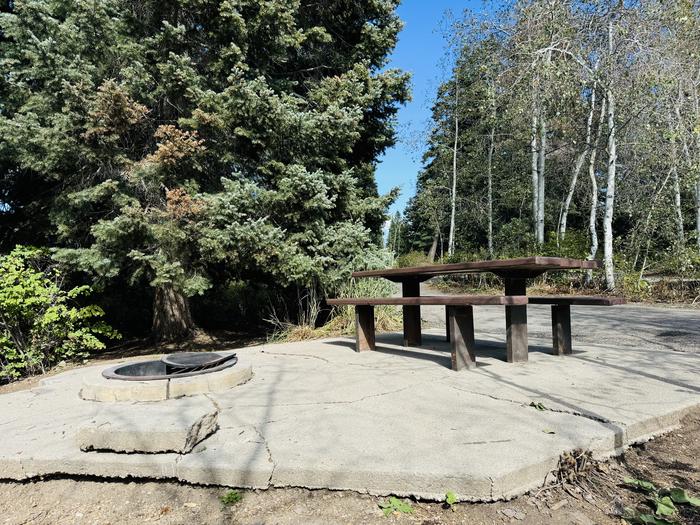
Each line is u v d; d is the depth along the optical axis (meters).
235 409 2.72
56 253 6.08
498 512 1.76
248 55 6.76
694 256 10.16
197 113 5.91
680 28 9.47
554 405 2.62
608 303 3.67
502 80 12.20
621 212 14.12
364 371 3.73
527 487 1.86
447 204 24.27
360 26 8.21
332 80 7.11
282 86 7.25
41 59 5.55
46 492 2.03
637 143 11.03
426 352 4.59
